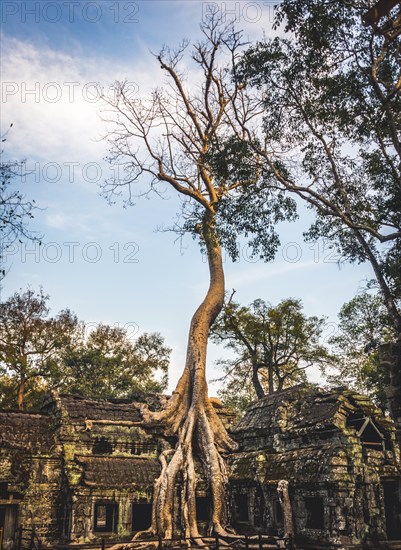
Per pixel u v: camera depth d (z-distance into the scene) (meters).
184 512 21.17
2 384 38.31
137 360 46.19
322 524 19.78
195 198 27.89
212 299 27.34
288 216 22.69
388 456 19.94
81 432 22.98
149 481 22.25
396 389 12.11
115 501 21.30
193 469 22.33
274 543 19.08
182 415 25.05
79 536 20.14
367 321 36.91
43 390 39.88
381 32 14.34
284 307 40.88
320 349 40.69
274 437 22.78
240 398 43.97
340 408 20.55
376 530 18.36
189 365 26.06
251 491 22.17
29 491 20.94
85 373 43.72
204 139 28.05
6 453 21.16
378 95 18.36
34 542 18.92
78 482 20.97
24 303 38.62
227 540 19.97
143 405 25.05
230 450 24.44
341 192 21.31
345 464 18.56
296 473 19.98
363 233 23.23
